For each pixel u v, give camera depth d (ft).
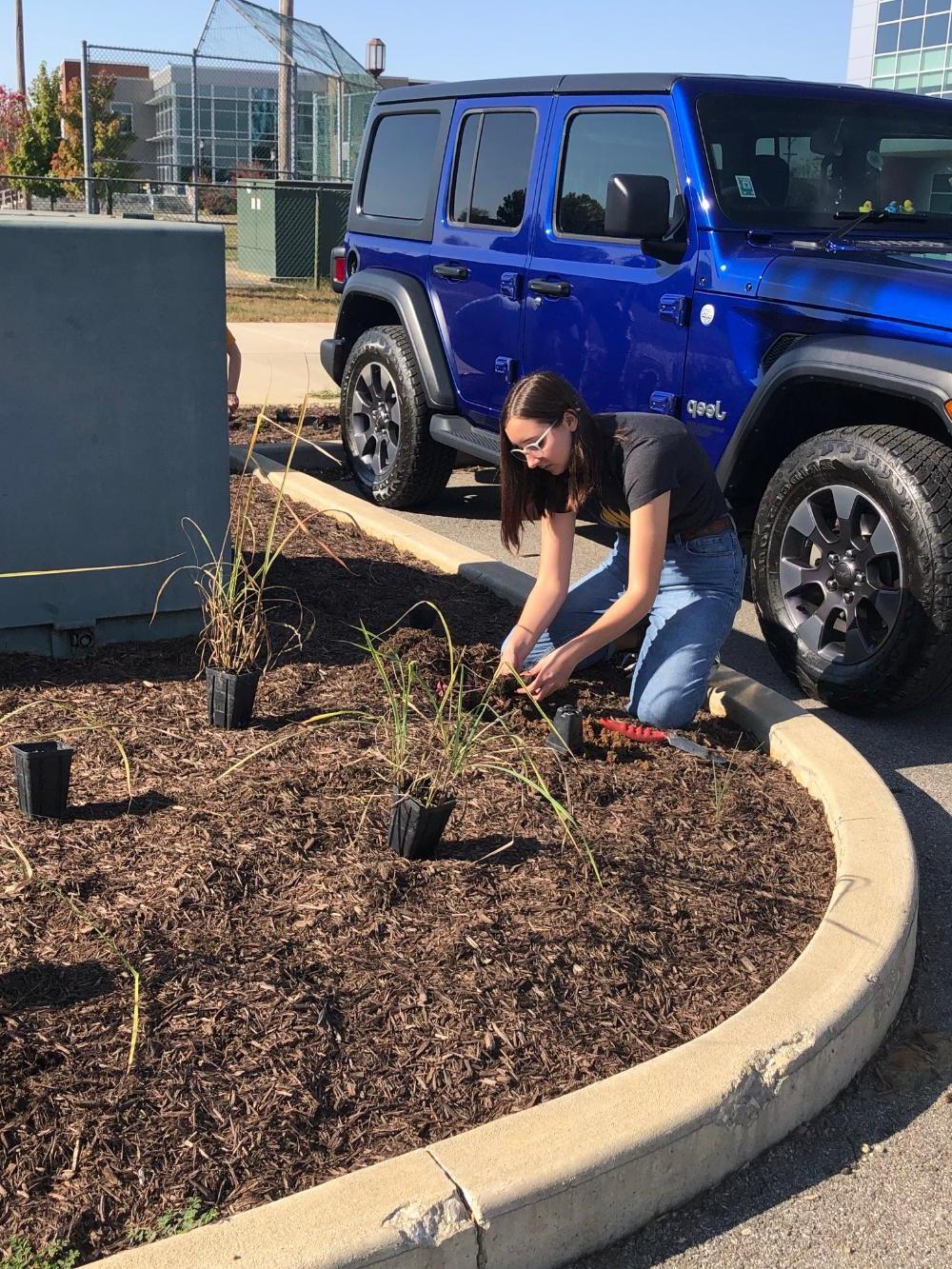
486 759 11.01
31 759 9.23
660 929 8.80
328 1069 7.21
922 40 93.09
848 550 13.75
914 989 9.11
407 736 11.12
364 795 10.21
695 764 11.48
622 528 12.13
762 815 10.66
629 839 9.95
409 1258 5.97
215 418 13.04
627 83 17.19
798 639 14.43
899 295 13.30
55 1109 6.70
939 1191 7.19
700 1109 6.88
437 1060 7.38
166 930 8.23
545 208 18.24
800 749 11.47
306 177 68.54
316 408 30.99
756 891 9.44
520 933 8.57
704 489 11.76
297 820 9.72
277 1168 6.55
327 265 68.64
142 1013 7.44
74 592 12.73
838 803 10.43
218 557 13.47
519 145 19.07
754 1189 7.14
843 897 9.01
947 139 17.85
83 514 12.58
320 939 8.32
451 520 22.31
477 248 19.62
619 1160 6.55
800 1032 7.52
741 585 12.43
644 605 11.03
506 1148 6.48
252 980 7.84
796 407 15.06
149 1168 6.44
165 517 13.03
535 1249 6.40
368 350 22.21
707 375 15.61
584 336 17.56
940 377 12.66
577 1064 7.45
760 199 15.99
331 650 13.37
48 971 7.73
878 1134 7.63
